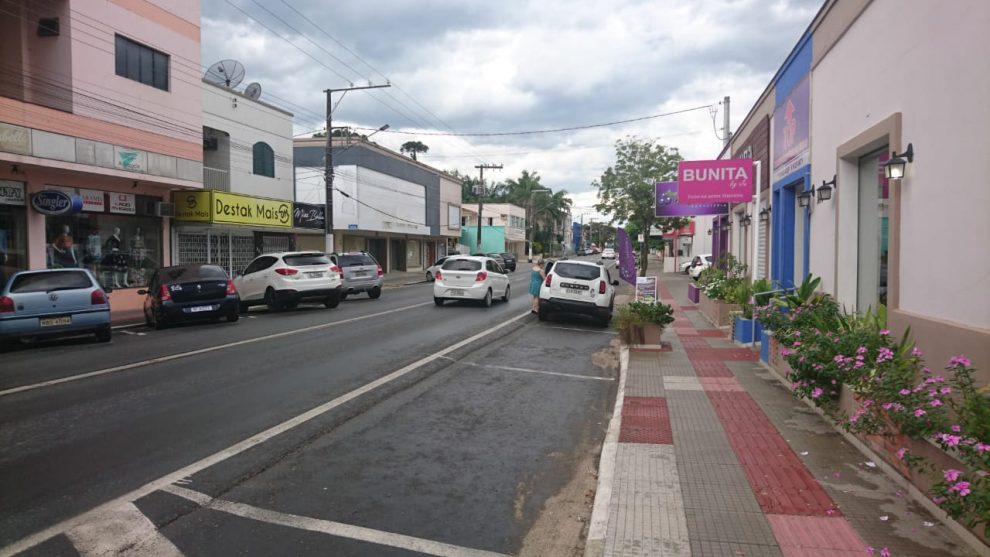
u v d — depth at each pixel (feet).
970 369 14.84
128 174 59.41
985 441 13.25
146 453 18.86
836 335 22.15
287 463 18.47
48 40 54.24
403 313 57.62
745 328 39.19
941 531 13.65
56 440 19.88
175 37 64.69
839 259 30.07
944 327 18.37
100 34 56.54
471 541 14.16
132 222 65.67
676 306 67.67
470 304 67.26
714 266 72.69
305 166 117.08
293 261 60.44
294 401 25.09
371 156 124.67
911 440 15.61
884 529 13.82
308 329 45.60
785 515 14.61
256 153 86.22
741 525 14.15
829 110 31.94
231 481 16.98
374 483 17.28
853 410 19.31
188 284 47.93
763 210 50.29
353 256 74.74
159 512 14.96
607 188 102.42
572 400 27.25
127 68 59.77
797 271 41.98
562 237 359.87
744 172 43.16
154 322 48.70
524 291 89.86
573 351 39.58
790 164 40.34
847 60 28.96
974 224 17.35
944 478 13.30
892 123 22.94
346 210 116.16
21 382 27.73
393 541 13.97
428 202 159.43
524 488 17.39
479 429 22.59
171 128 64.44
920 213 20.59
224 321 51.24
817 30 33.91
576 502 16.57
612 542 13.43
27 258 53.88
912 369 18.33
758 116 53.01
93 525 14.21
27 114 50.29
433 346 38.81
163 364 31.91
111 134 57.72
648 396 26.37
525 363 35.06
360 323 49.62
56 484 16.44
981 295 17.02
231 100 81.05
